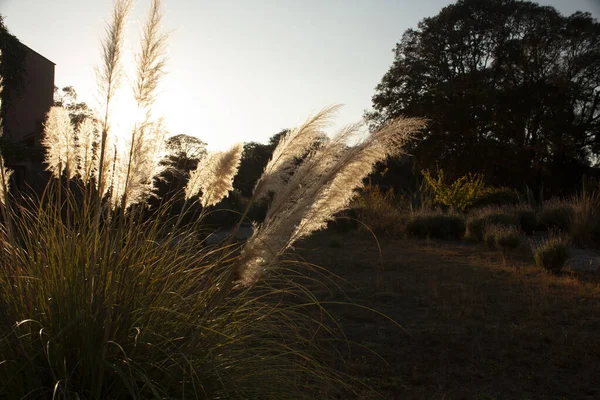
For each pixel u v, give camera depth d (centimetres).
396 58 4416
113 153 307
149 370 275
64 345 270
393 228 2006
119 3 294
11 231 306
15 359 266
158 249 330
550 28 4197
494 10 4234
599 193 1944
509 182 4150
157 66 295
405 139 294
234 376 301
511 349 610
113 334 274
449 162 4025
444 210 2617
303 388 350
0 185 330
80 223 321
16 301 290
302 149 315
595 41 4228
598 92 4397
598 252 1541
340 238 1838
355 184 295
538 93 4025
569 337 658
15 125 2339
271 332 333
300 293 846
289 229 290
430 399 460
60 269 287
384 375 513
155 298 307
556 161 4253
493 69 4328
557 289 966
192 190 354
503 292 929
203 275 329
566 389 497
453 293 918
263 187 314
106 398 257
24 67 2017
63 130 329
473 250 1552
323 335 607
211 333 302
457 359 573
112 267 286
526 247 1523
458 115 3953
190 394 276
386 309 791
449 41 4172
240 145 341
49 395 256
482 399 466
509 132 4097
